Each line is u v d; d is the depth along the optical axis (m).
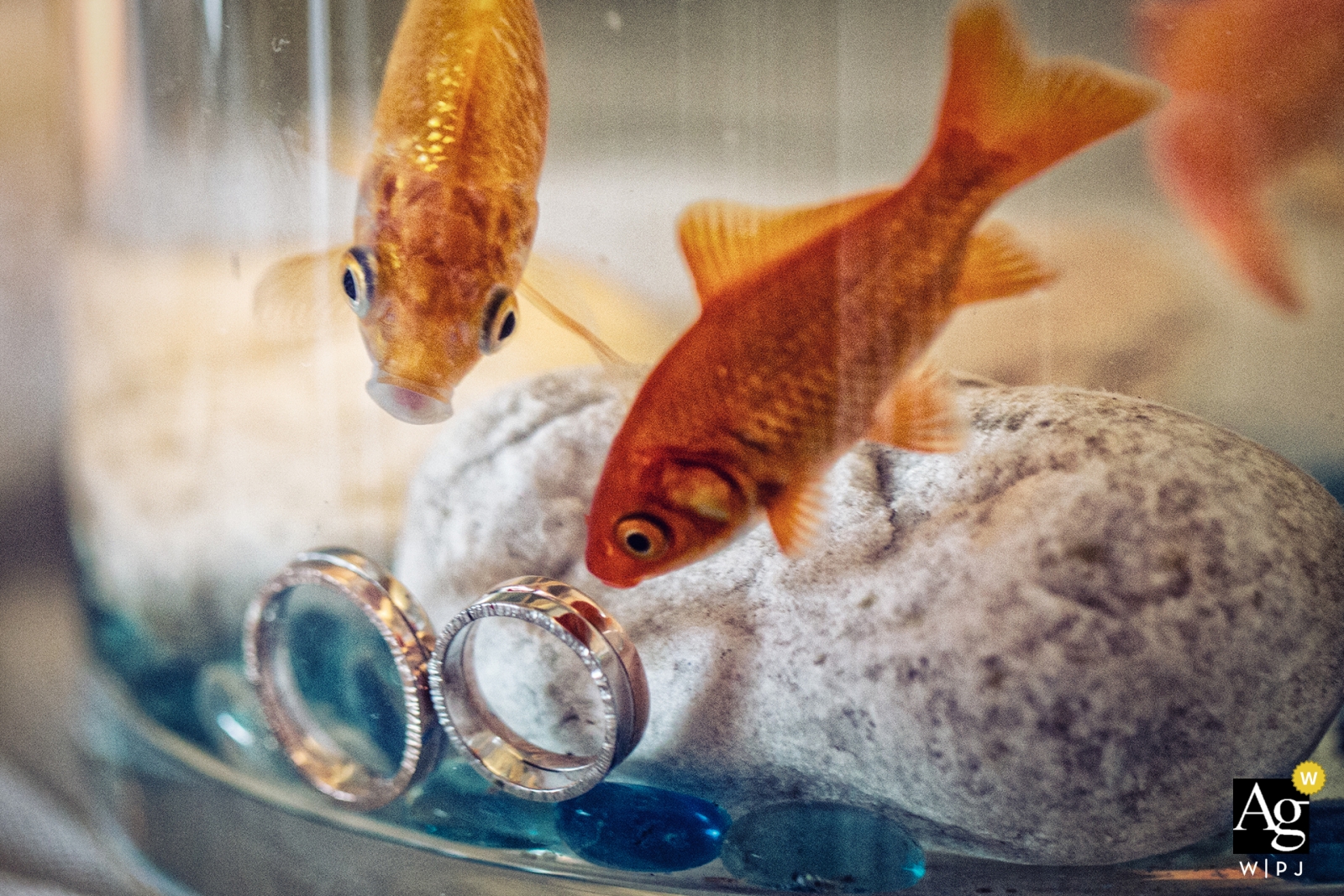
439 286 0.16
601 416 0.17
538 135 0.16
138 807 0.22
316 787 0.19
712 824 0.17
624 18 0.16
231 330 0.19
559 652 0.17
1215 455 0.16
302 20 0.17
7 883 0.23
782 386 0.16
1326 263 0.16
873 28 0.15
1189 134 0.16
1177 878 0.17
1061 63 0.15
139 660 0.22
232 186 0.18
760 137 0.16
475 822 0.18
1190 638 0.16
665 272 0.16
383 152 0.16
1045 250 0.16
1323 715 0.16
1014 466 0.16
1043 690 0.16
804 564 0.16
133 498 0.21
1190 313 0.16
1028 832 0.16
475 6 0.16
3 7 0.36
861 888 0.17
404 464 0.17
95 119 0.21
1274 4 0.15
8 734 0.29
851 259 0.16
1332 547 0.16
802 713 0.16
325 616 0.18
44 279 0.36
